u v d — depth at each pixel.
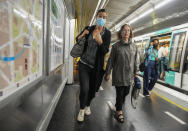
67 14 3.76
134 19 6.68
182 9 4.21
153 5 4.73
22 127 0.98
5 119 0.73
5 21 0.68
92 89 2.16
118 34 2.20
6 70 0.71
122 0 4.73
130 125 2.09
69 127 1.92
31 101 1.14
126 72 2.07
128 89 2.29
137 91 2.37
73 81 4.88
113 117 2.31
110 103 2.96
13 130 0.84
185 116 2.51
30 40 1.03
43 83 1.46
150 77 3.86
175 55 4.87
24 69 0.93
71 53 1.98
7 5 0.70
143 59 3.74
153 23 6.25
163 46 5.66
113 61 2.20
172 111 2.72
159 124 2.18
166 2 4.25
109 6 5.43
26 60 0.96
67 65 4.40
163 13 5.01
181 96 3.79
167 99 3.48
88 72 2.05
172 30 5.16
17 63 0.83
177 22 4.89
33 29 1.09
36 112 1.29
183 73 4.41
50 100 1.94
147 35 7.08
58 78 2.63
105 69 2.12
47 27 1.50
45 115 1.63
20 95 0.88
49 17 1.50
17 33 0.82
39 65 1.28
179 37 4.76
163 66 3.97
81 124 2.02
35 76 1.17
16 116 0.87
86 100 2.11
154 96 3.72
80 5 4.64
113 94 3.63
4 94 0.70
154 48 3.72
